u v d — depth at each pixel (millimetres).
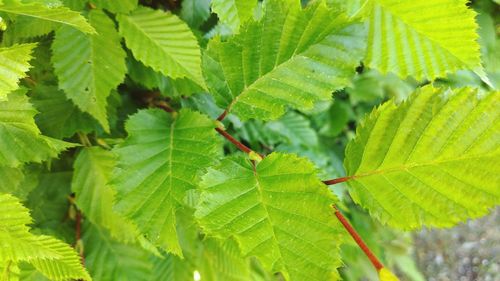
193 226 420
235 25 322
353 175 289
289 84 307
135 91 423
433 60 317
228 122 414
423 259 1638
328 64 303
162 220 298
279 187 281
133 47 348
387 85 605
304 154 580
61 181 413
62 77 344
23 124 313
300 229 275
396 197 283
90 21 347
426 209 279
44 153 323
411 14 313
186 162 310
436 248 1672
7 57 275
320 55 303
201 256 464
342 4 327
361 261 735
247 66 311
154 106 418
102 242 422
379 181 285
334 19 297
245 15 321
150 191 306
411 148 279
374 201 286
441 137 275
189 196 304
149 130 322
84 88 348
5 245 282
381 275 258
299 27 300
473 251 1669
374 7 321
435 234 1690
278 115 308
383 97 645
